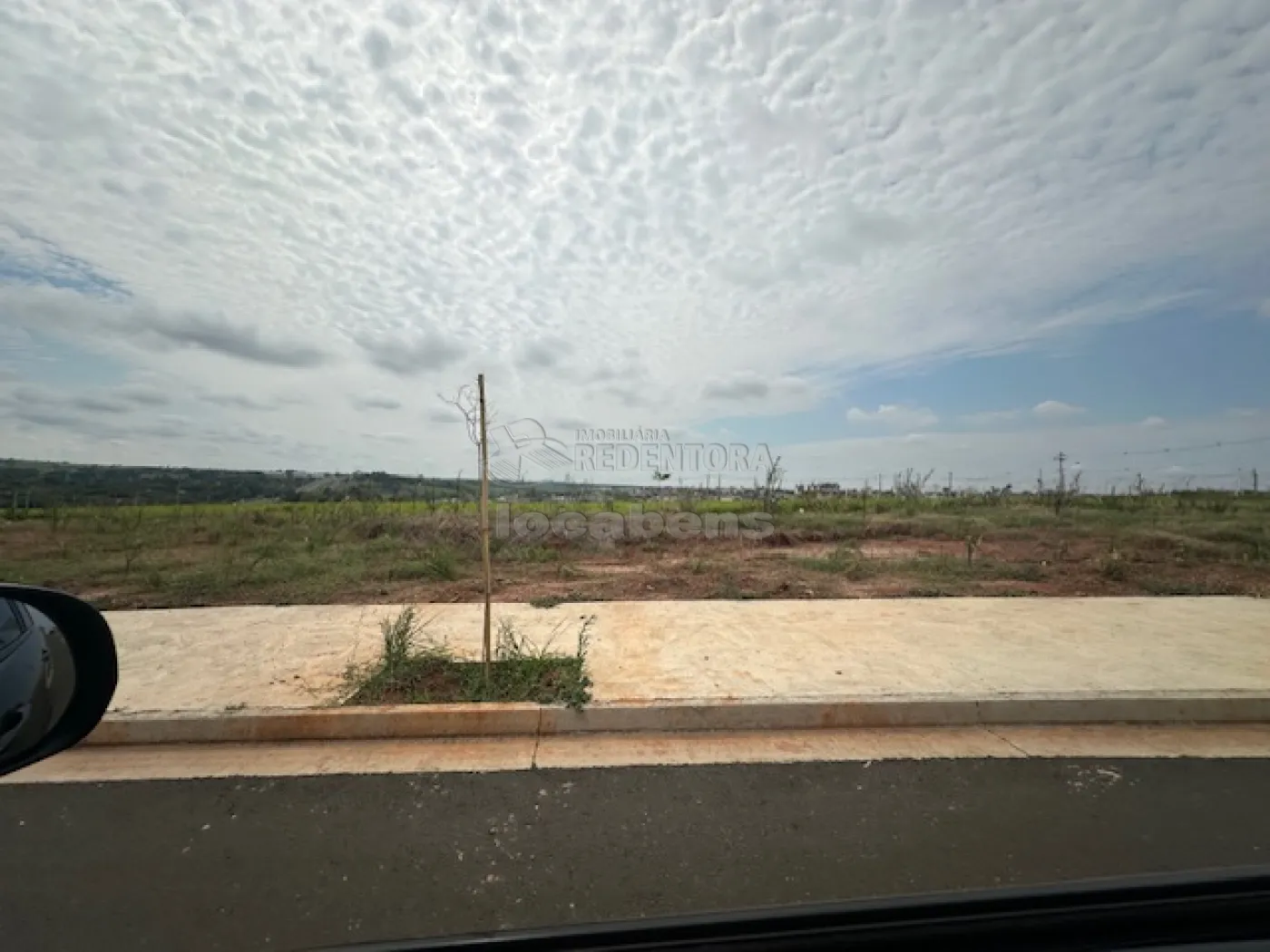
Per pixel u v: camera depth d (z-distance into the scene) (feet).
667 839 9.56
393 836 9.66
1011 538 39.42
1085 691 14.48
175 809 10.46
